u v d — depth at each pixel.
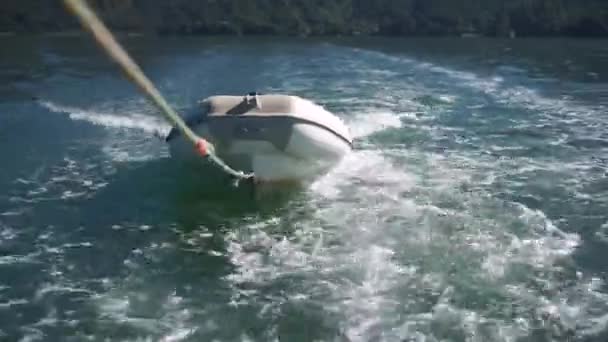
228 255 7.29
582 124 13.96
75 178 10.16
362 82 19.83
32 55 25.47
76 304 6.22
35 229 8.12
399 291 6.37
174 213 8.62
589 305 6.06
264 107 8.80
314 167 9.38
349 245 7.48
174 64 23.78
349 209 8.63
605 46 30.70
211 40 32.75
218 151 8.63
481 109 15.62
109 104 16.14
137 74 4.46
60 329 5.77
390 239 7.62
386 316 5.91
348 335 5.62
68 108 15.54
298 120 8.79
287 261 7.10
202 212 8.65
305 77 20.83
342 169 10.35
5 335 5.68
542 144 12.16
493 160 11.02
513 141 12.41
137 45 30.06
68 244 7.66
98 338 5.61
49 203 9.04
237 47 29.67
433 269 6.82
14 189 9.65
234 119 8.56
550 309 5.99
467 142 12.30
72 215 8.59
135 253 7.38
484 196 9.09
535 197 9.07
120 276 6.81
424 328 5.70
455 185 9.60
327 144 9.37
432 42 32.69
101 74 20.97
